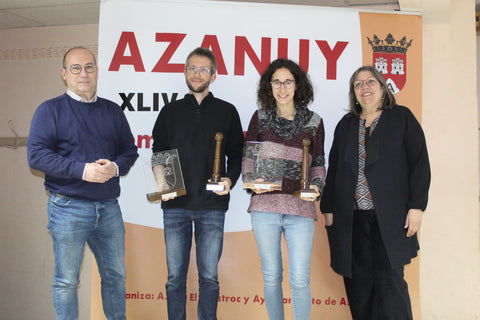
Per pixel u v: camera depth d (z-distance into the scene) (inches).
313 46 108.7
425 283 114.7
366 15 109.3
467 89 115.7
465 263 113.8
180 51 107.1
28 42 146.3
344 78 108.7
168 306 86.3
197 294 107.0
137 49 106.5
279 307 81.1
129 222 105.6
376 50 108.7
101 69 105.7
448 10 111.3
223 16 108.1
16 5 127.2
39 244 142.7
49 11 131.9
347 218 84.4
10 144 144.6
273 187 80.0
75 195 78.3
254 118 86.7
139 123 106.0
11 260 143.5
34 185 143.9
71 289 78.5
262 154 82.0
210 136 88.8
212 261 86.0
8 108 146.0
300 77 85.2
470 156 114.5
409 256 83.0
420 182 83.3
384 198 82.0
